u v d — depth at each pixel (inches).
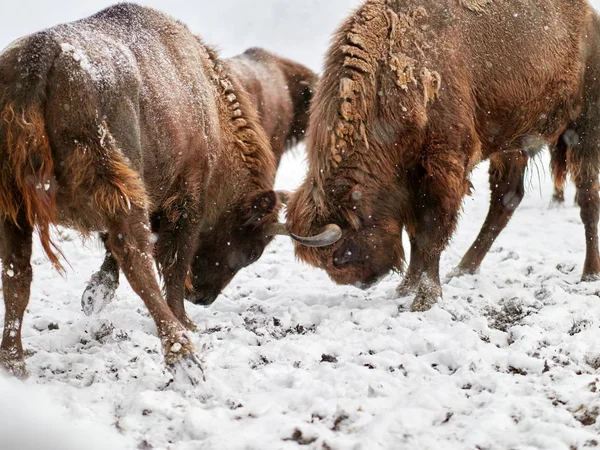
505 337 598.2
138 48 613.6
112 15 631.8
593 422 433.1
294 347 573.9
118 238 523.8
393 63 687.1
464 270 836.0
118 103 541.0
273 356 568.1
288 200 747.4
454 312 669.3
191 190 680.4
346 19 716.0
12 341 526.0
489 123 753.6
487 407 449.7
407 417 438.9
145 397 472.1
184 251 691.4
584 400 452.1
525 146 808.3
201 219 700.0
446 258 925.8
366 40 692.7
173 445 430.0
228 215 762.2
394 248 728.3
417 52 695.7
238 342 610.9
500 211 841.5
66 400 482.0
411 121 688.4
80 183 515.5
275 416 446.6
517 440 414.6
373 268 726.5
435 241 708.7
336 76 694.5
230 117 754.2
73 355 572.4
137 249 524.7
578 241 971.3
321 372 517.7
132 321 676.1
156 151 612.4
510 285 775.1
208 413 453.7
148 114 598.5
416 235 727.7
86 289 717.9
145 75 601.9
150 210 629.9
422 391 465.7
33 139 496.4
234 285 854.5
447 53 707.4
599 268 796.0
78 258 951.0
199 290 768.9
